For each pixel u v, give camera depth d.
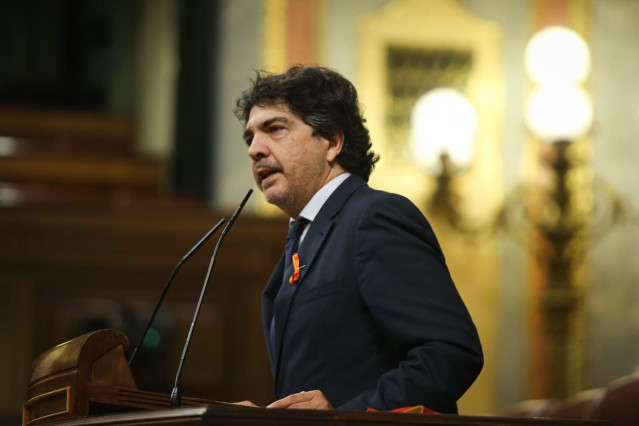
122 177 19.23
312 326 5.32
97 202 12.63
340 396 5.20
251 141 6.03
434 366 4.87
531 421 4.36
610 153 20.11
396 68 19.97
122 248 12.58
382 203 5.39
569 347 19.36
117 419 4.03
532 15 20.38
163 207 12.88
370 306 5.14
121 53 25.02
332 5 20.02
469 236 19.55
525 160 19.84
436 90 19.83
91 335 4.86
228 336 12.49
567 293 19.14
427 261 5.20
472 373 4.98
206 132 19.77
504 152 19.86
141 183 19.31
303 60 19.81
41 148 20.36
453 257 19.45
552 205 19.66
